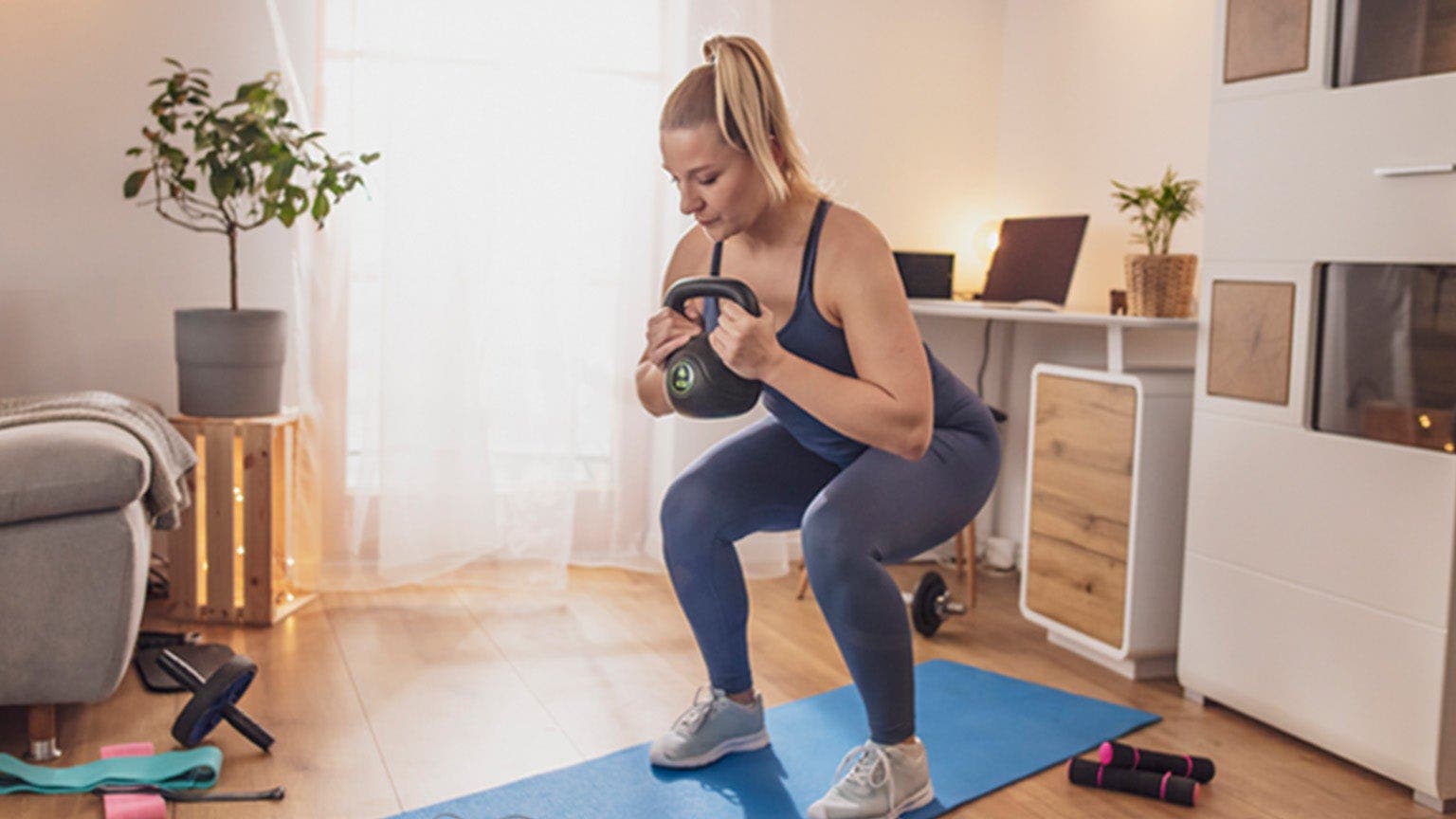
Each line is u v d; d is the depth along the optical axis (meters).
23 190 3.50
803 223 2.13
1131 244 3.78
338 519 3.68
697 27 3.88
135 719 2.63
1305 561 2.65
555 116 3.74
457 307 3.64
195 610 3.31
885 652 2.19
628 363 3.98
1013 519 4.33
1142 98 3.75
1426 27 2.40
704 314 2.25
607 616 3.52
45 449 2.37
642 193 3.91
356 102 3.56
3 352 3.51
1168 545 3.09
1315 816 2.37
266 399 3.35
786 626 3.46
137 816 2.14
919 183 4.38
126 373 3.63
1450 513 2.35
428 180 3.59
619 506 4.04
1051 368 3.34
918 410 2.04
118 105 3.55
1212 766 2.47
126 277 3.61
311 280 3.56
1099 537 3.17
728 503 2.37
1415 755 2.42
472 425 3.69
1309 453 2.64
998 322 4.32
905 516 2.21
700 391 2.04
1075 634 3.26
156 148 3.58
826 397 2.01
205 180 3.63
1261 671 2.76
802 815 2.25
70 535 2.38
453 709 2.75
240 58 3.64
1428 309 2.40
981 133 4.41
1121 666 3.16
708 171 2.02
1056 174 4.14
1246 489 2.80
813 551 2.17
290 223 3.22
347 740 2.56
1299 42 2.65
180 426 3.25
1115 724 2.78
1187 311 3.15
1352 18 2.55
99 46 3.52
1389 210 2.46
